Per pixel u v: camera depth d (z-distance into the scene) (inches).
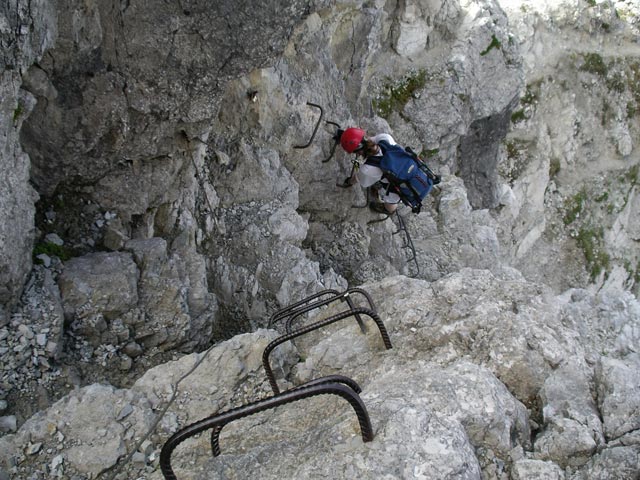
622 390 135.0
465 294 177.5
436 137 422.6
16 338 165.6
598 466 115.6
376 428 115.7
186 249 222.5
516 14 574.6
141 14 176.2
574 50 612.7
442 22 422.3
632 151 656.4
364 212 334.6
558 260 604.4
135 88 186.9
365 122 350.9
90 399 146.0
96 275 186.1
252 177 268.5
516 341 151.2
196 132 213.6
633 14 650.2
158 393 155.0
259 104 266.5
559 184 624.7
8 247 159.2
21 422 156.4
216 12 179.9
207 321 211.8
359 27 326.6
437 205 402.9
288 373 169.9
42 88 169.2
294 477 109.3
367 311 157.8
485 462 121.0
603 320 191.8
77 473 134.1
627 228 661.9
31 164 185.9
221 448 137.3
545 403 138.6
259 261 258.4
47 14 156.0
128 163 207.8
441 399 126.3
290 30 192.9
